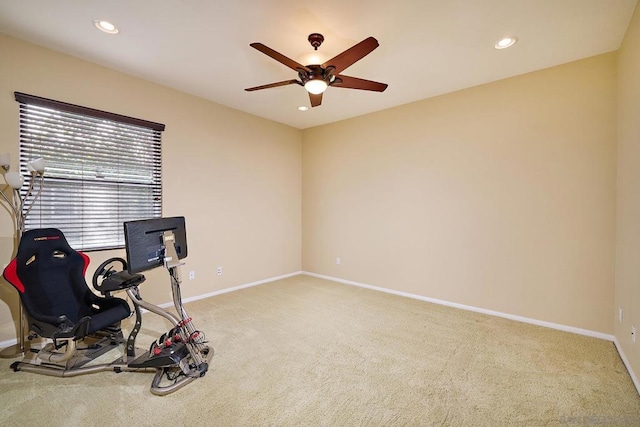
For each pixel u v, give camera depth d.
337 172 4.77
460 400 1.88
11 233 2.49
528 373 2.17
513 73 3.08
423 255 3.86
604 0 1.99
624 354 2.32
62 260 2.43
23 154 2.55
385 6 2.05
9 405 1.80
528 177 3.09
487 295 3.38
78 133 2.83
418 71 3.03
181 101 3.61
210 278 3.97
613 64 2.65
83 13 2.14
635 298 2.09
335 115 4.48
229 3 2.03
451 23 2.24
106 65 2.95
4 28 2.34
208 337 2.74
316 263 5.12
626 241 2.32
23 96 2.49
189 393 1.92
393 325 3.04
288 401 1.86
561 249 2.93
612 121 2.66
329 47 2.59
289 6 2.06
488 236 3.35
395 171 4.10
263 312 3.39
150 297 3.42
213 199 3.98
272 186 4.78
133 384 2.02
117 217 3.11
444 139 3.64
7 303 2.49
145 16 2.18
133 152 3.22
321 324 3.06
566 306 2.91
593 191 2.76
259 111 4.31
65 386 1.99
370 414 1.75
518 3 2.02
